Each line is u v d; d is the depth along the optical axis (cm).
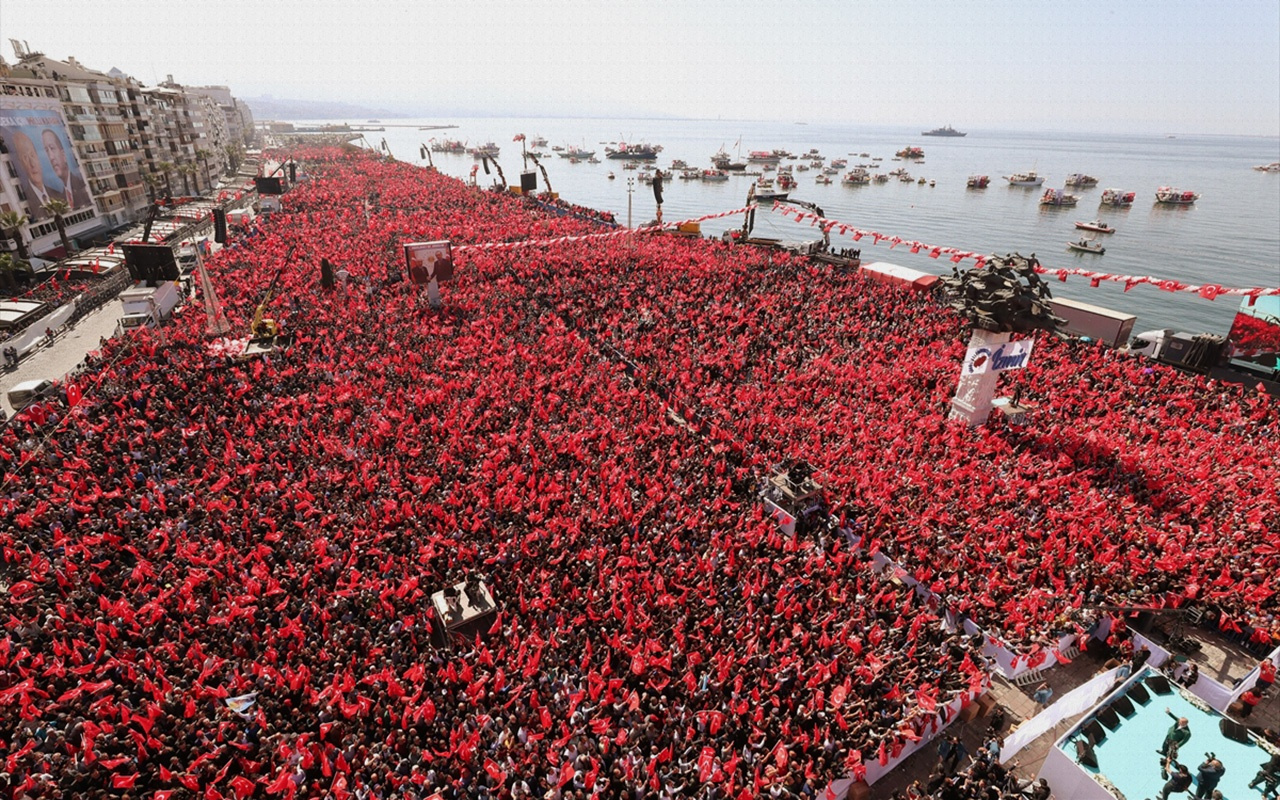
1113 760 2050
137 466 3344
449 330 5400
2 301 6450
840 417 4116
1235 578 2898
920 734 2295
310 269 6812
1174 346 5253
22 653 2277
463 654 2469
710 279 6950
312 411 4050
